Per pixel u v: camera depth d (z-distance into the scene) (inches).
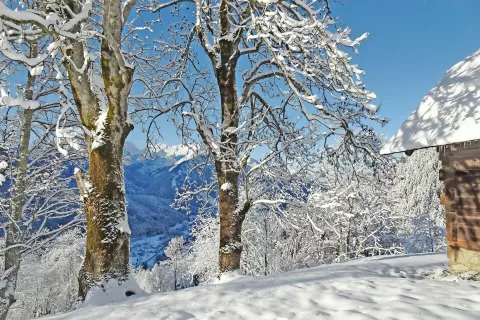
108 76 270.4
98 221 263.7
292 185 431.2
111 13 262.8
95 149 272.1
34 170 421.4
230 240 379.6
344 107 381.7
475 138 224.1
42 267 1003.3
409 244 1203.2
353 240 938.1
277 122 438.6
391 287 220.1
